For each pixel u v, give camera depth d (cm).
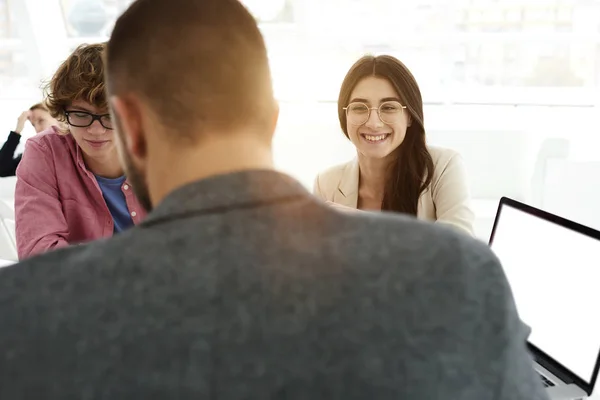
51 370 42
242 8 52
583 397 116
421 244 48
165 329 42
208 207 46
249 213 46
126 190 171
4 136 429
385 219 50
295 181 50
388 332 44
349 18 447
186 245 45
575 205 296
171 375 42
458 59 454
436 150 199
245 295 43
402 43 451
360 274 45
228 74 49
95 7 465
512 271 140
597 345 116
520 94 458
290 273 45
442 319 45
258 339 42
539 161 317
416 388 43
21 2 433
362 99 184
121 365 42
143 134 52
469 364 44
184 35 49
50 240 157
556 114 445
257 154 50
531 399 46
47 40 459
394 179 194
